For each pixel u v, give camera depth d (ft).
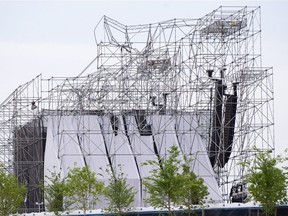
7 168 504.43
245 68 458.50
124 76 465.06
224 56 458.50
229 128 456.86
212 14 457.68
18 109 495.00
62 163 451.12
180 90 462.19
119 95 467.93
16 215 389.39
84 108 479.41
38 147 487.61
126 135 465.88
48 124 465.47
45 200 423.64
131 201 378.32
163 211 369.09
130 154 458.91
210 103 462.19
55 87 474.08
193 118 471.21
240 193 434.30
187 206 360.69
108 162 455.22
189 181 363.56
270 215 359.87
